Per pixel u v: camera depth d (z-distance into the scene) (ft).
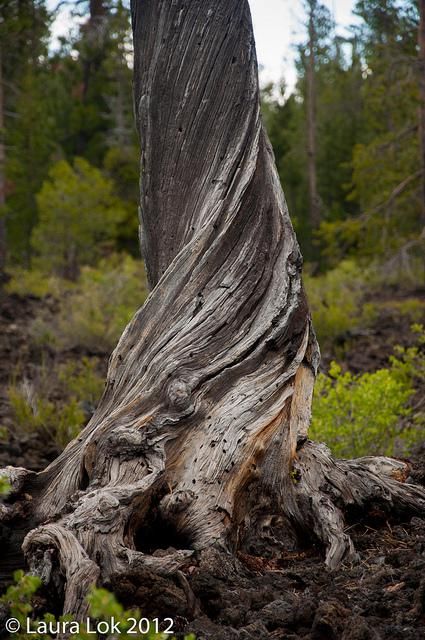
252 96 16.63
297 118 142.20
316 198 115.03
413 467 19.35
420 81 58.80
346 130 126.21
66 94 120.57
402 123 70.59
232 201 15.97
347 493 15.33
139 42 17.20
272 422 14.75
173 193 16.56
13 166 97.14
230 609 11.84
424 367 29.81
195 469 13.98
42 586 12.39
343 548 13.91
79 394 33.14
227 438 14.21
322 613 11.19
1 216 87.04
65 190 91.66
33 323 48.98
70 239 91.66
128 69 105.40
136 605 11.78
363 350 44.06
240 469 14.14
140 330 15.53
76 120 118.21
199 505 13.65
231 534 13.93
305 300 16.05
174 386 14.35
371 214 67.46
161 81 16.71
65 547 12.25
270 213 16.22
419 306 58.08
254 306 15.53
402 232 67.46
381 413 22.08
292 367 15.30
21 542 14.30
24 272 74.02
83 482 14.55
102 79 115.65
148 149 16.85
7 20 33.22
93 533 12.61
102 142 120.06
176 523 13.60
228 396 14.66
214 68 16.55
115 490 12.98
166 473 13.93
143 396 14.46
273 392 14.90
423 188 63.10
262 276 15.76
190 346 14.94
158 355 14.94
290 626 11.47
